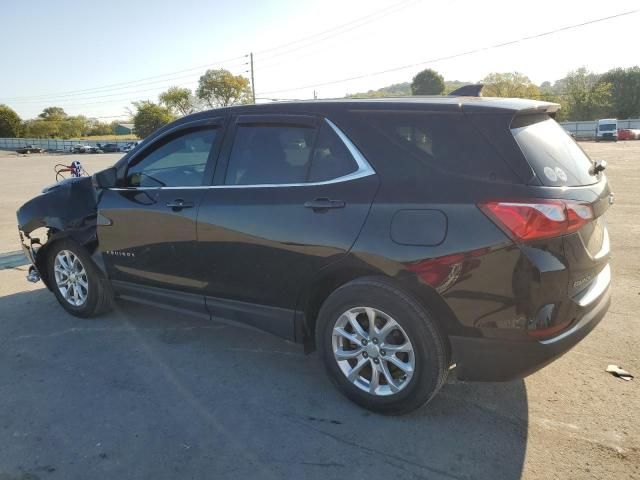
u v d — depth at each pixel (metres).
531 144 2.70
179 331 4.36
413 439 2.81
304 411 3.11
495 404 3.12
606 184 3.12
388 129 2.93
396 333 2.91
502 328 2.61
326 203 3.00
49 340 4.21
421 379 2.82
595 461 2.59
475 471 2.54
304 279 3.14
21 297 5.32
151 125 92.56
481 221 2.57
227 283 3.52
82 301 4.59
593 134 61.94
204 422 3.01
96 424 3.01
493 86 72.75
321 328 3.16
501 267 2.54
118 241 4.12
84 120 127.94
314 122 3.19
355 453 2.71
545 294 2.53
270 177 3.31
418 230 2.71
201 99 105.50
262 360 3.80
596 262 2.81
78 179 4.70
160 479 2.54
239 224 3.34
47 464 2.67
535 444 2.74
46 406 3.21
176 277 3.82
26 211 4.79
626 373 3.42
